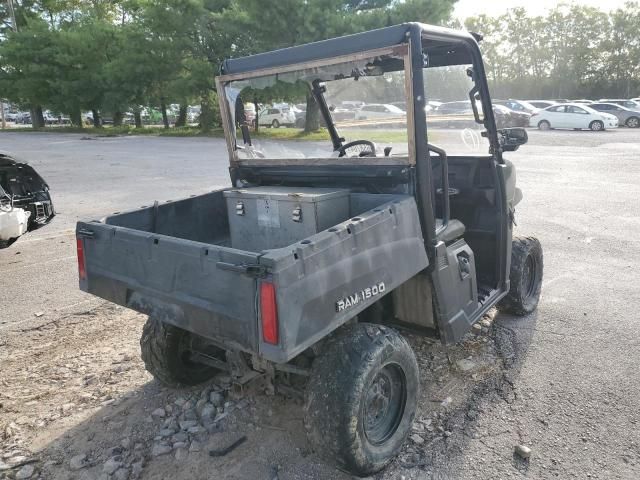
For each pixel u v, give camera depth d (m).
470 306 3.36
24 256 6.64
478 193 3.82
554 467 2.69
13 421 3.21
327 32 20.88
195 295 2.41
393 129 3.02
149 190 11.25
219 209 3.80
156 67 30.94
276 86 3.39
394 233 2.67
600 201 9.12
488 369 3.63
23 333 4.41
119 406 3.35
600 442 2.87
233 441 2.96
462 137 3.63
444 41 3.09
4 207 5.76
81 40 35.78
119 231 2.75
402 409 2.76
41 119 42.75
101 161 17.19
